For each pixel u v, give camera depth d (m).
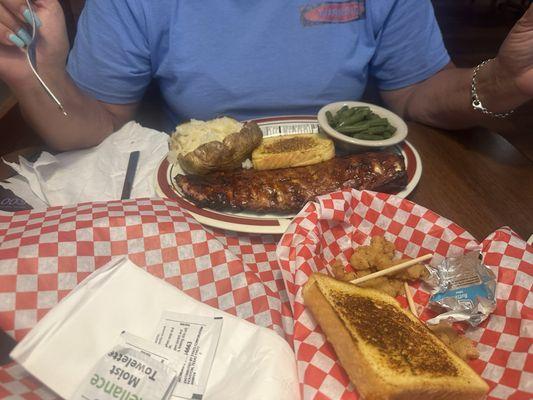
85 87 0.60
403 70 0.66
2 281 0.32
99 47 0.57
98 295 0.31
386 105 0.73
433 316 0.38
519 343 0.32
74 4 0.79
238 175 0.50
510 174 0.51
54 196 0.46
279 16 0.56
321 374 0.30
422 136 0.59
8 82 0.46
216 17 0.55
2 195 0.45
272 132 0.58
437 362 0.30
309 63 0.59
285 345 0.30
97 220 0.37
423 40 0.63
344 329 0.30
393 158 0.49
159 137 0.57
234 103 0.61
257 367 0.28
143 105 0.73
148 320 0.31
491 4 1.85
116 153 0.53
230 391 0.28
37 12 0.45
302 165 0.52
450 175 0.51
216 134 0.53
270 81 0.59
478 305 0.34
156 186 0.48
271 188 0.46
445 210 0.46
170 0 0.54
